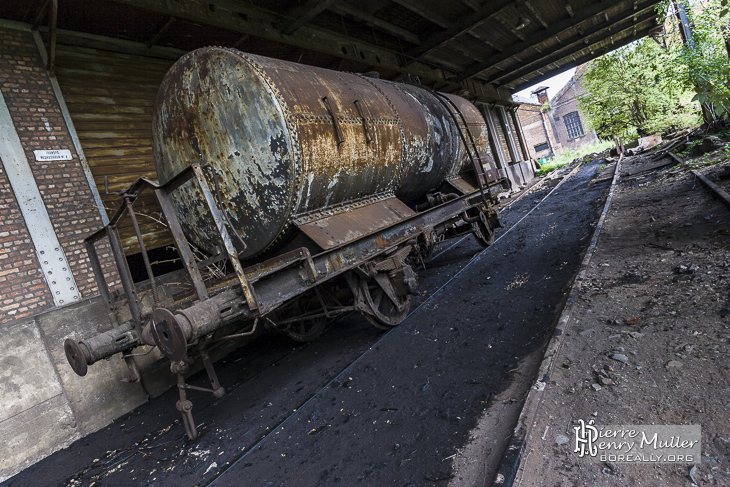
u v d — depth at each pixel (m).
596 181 13.55
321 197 4.39
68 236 4.95
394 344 4.50
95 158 5.80
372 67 11.31
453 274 6.71
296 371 4.66
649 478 1.91
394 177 5.61
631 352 2.88
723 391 2.26
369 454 2.73
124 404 4.90
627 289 3.96
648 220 6.34
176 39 6.99
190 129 4.33
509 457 2.15
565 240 6.91
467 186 7.71
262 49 8.56
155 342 3.12
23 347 4.26
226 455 3.25
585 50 18.86
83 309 4.78
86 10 5.47
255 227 4.30
